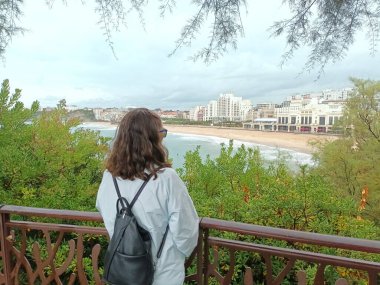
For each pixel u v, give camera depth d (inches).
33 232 143.4
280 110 4640.8
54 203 149.7
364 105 704.4
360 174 626.2
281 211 136.4
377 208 550.9
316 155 719.7
